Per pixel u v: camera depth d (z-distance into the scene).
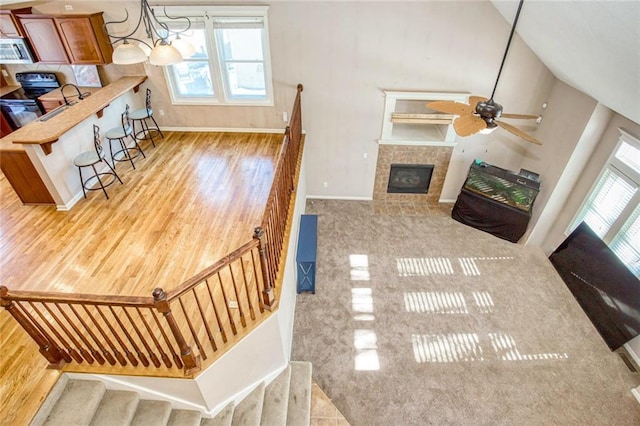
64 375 2.61
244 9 4.70
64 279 3.29
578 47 3.33
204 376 2.64
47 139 3.70
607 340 4.14
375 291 4.84
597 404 3.61
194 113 5.82
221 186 4.64
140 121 5.68
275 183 3.13
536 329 4.35
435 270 5.19
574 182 5.00
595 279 4.45
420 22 4.80
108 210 4.20
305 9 4.73
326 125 5.83
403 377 3.84
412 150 6.04
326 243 5.66
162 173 4.91
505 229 5.71
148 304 2.12
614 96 3.60
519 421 3.47
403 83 5.36
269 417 3.17
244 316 2.91
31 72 5.45
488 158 6.09
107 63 5.12
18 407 2.40
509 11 4.22
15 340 2.78
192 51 3.53
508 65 5.09
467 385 3.77
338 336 4.25
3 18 4.58
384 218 6.27
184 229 3.91
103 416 2.58
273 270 3.10
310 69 5.26
